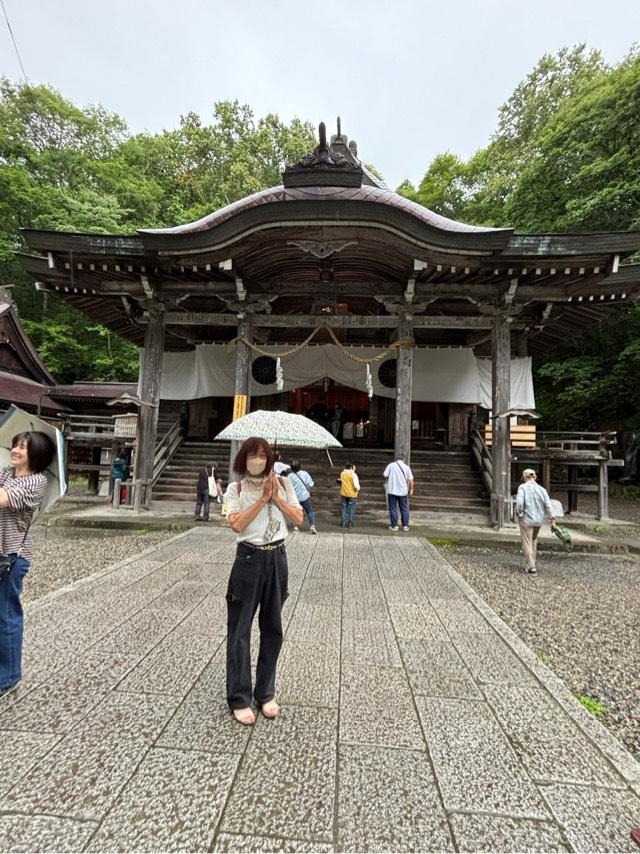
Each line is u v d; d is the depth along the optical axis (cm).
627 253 844
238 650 245
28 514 270
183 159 3031
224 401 1483
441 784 201
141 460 1010
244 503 248
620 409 1830
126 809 179
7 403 1521
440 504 1049
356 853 163
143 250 896
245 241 868
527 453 1106
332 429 1491
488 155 2328
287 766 208
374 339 1415
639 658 378
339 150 1209
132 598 446
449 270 909
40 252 919
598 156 1656
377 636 372
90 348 2191
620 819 184
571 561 732
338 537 805
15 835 165
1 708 248
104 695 265
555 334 1297
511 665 326
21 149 2166
